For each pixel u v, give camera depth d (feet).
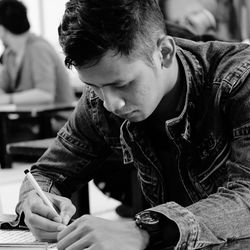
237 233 3.39
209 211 3.39
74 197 6.68
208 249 3.27
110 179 7.79
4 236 3.99
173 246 3.29
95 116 4.42
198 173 4.15
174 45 3.61
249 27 18.10
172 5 15.49
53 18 21.71
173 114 4.01
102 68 3.26
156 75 3.49
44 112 12.30
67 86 14.48
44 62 14.02
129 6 3.30
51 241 3.78
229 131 3.93
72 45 3.24
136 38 3.30
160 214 3.34
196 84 3.94
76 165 4.66
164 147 4.21
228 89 3.78
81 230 3.29
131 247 3.20
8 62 14.67
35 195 4.16
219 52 4.01
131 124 4.09
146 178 4.37
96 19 3.22
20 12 14.16
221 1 17.44
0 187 10.03
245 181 3.57
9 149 7.52
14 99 13.82
